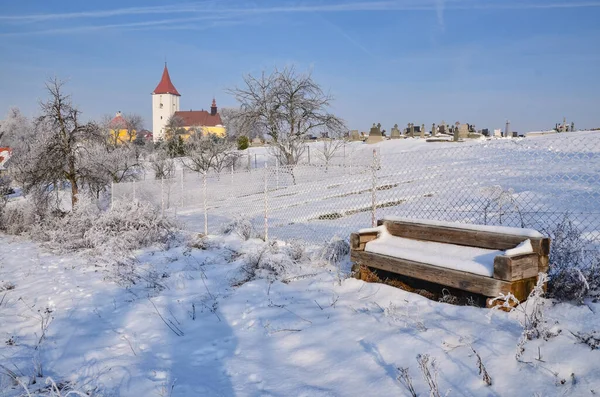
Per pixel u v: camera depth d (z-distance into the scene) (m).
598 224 6.52
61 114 18.45
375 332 4.07
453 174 10.11
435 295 4.95
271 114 31.19
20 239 14.60
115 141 52.41
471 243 4.81
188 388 3.51
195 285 6.73
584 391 2.73
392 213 9.65
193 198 19.50
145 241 10.70
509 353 3.27
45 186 18.19
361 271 5.69
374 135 46.19
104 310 5.93
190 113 110.38
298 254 7.26
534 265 4.15
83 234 11.55
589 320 3.55
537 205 7.85
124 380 3.71
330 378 3.48
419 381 3.18
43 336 4.97
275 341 4.32
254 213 12.93
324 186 14.84
